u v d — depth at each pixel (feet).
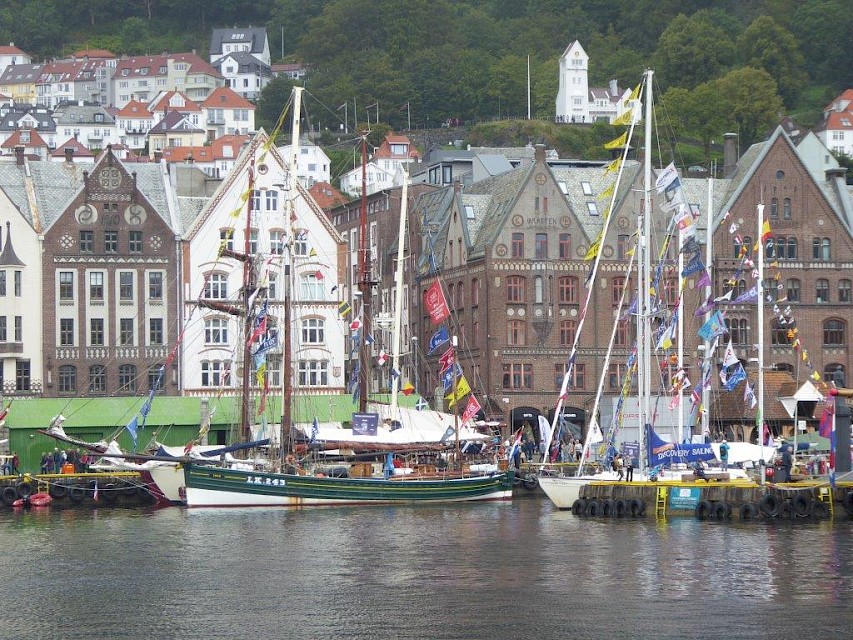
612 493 397.60
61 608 262.47
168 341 559.79
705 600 264.31
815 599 264.93
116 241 559.38
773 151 608.19
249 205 471.62
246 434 452.35
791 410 534.78
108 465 471.62
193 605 263.29
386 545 337.31
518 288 590.14
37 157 602.44
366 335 520.83
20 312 549.95
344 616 252.01
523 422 584.81
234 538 351.46
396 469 456.04
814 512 385.50
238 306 555.28
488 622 246.47
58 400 520.01
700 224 605.73
